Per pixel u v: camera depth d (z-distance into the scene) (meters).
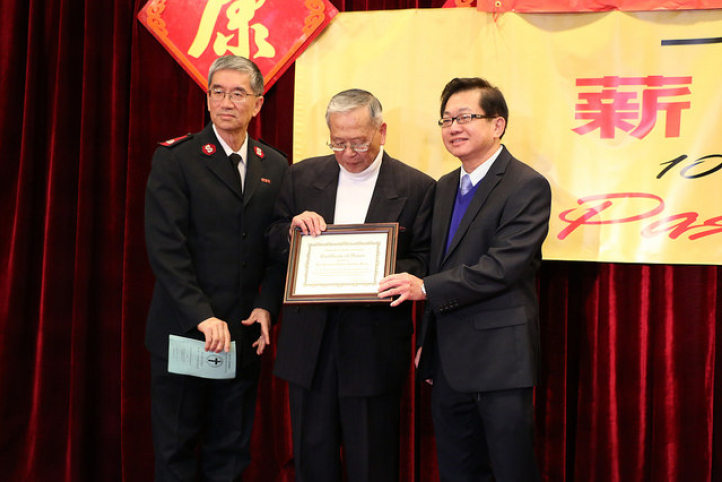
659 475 2.49
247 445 2.19
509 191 1.93
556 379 2.56
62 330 2.79
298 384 2.01
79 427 2.71
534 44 2.49
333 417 2.04
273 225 2.16
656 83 2.41
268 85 2.66
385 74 2.59
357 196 2.09
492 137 1.98
